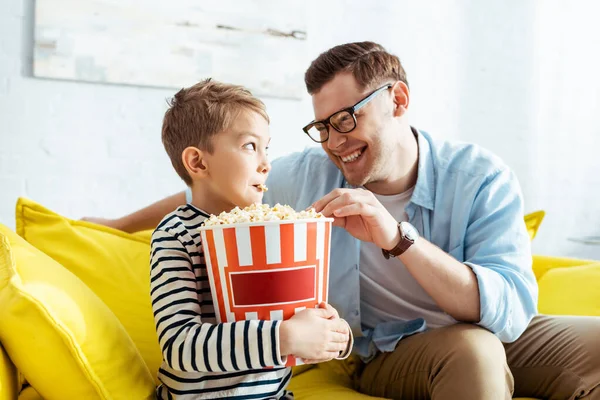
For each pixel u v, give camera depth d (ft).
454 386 4.09
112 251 5.18
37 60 7.98
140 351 4.85
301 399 4.72
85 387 3.54
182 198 5.97
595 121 11.75
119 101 8.52
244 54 9.11
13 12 7.95
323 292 3.50
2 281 3.53
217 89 4.07
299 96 9.48
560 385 4.88
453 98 10.60
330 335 3.39
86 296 3.95
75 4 8.16
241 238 3.26
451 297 4.50
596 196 11.76
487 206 5.12
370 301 5.33
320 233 3.40
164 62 8.64
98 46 8.29
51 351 3.42
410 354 4.65
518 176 11.18
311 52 9.59
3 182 7.94
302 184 5.69
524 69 11.18
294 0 9.43
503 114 11.03
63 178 8.23
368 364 5.20
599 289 5.94
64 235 5.11
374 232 4.35
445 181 5.34
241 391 3.61
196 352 3.30
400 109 5.30
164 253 3.68
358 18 9.89
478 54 10.80
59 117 8.20
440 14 10.49
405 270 5.19
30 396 4.34
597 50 11.77
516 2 11.10
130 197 8.61
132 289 5.04
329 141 5.13
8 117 7.95
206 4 8.87
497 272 4.77
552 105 11.43
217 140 3.93
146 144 8.69
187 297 3.55
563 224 11.50
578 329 4.95
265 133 4.07
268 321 3.31
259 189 4.05
